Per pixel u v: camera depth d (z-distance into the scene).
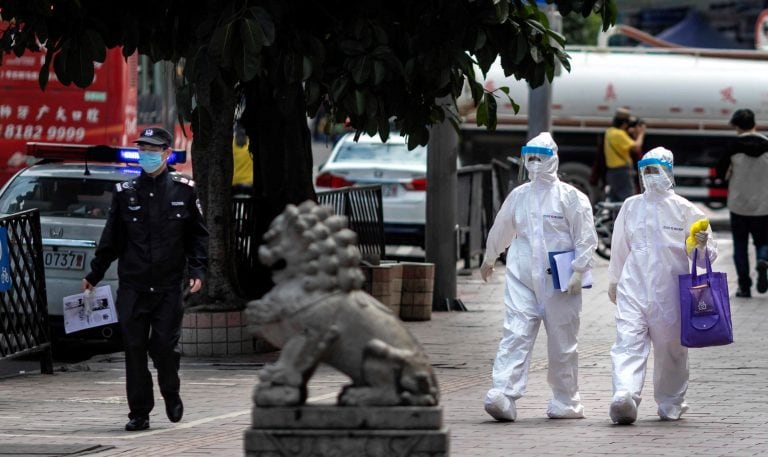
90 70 28.25
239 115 34.22
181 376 28.42
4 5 28.09
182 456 19.67
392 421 13.37
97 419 23.48
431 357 31.00
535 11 29.44
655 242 22.72
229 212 31.69
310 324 13.45
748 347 32.22
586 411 23.92
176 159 28.77
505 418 22.70
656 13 121.50
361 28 27.88
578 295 22.92
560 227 22.86
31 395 26.31
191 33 29.09
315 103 28.61
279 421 13.50
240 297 31.89
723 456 19.56
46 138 46.59
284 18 27.62
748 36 118.50
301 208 13.66
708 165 71.12
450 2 27.70
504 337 22.89
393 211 50.06
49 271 31.33
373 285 36.06
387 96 28.70
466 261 49.88
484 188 53.00
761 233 42.16
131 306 21.97
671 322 22.62
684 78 71.00
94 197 32.69
